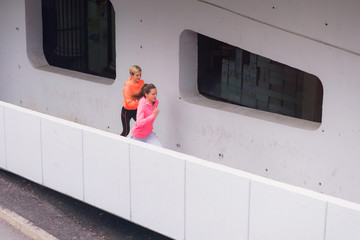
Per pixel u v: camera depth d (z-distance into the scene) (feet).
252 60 27.30
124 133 27.45
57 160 23.21
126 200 20.97
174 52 27.58
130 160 20.42
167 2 27.22
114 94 30.68
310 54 23.04
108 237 22.13
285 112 26.78
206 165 18.26
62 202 24.79
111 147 20.92
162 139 29.07
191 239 19.29
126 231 22.53
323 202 15.84
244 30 24.86
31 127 23.95
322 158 23.45
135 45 29.01
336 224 15.70
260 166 25.49
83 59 35.55
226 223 18.19
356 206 15.39
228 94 28.45
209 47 28.30
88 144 21.71
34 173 24.48
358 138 22.36
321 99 25.48
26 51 35.04
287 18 23.36
